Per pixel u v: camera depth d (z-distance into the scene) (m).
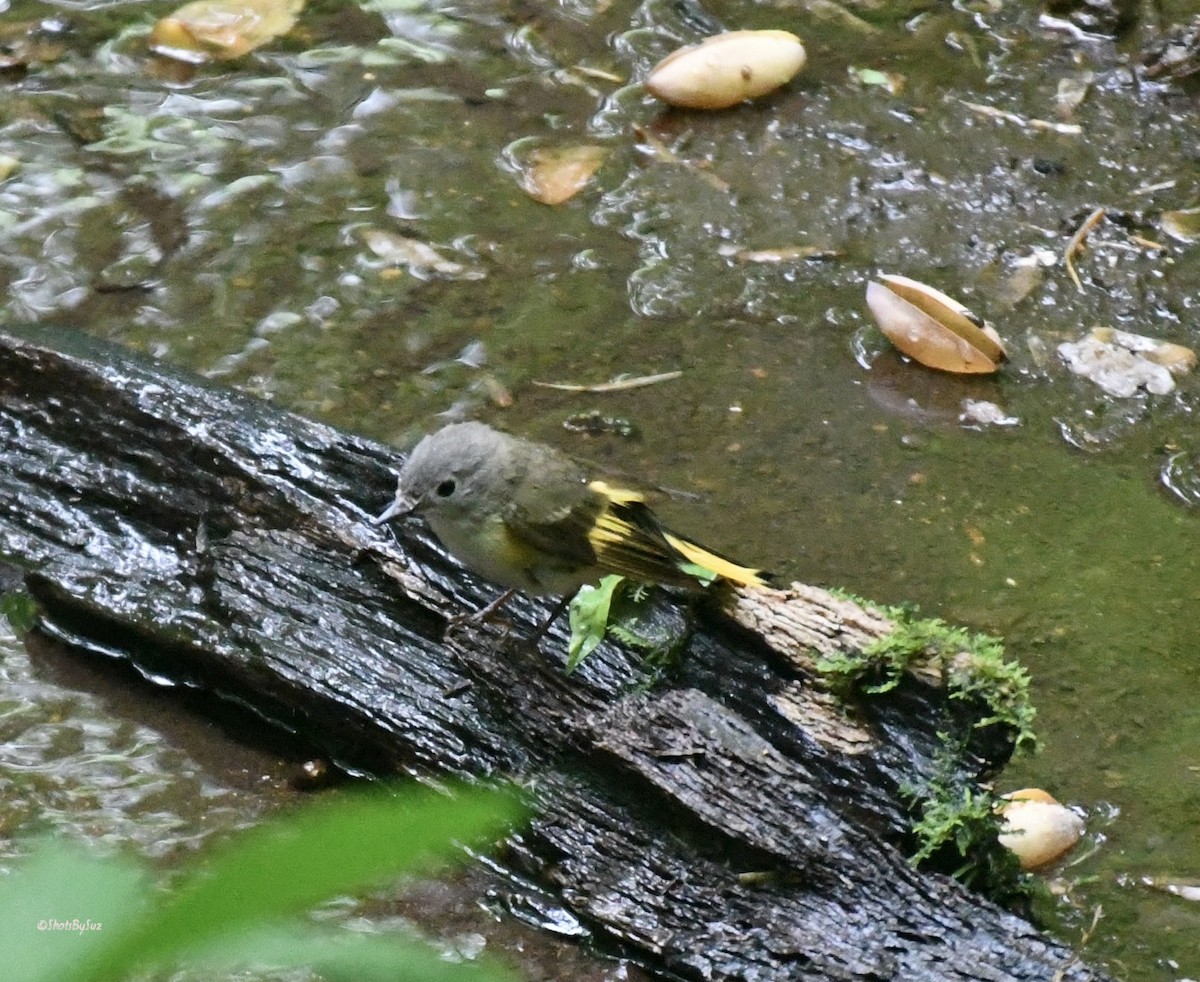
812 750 5.83
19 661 6.82
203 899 1.34
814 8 11.88
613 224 9.88
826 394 8.68
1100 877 6.00
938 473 8.20
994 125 10.74
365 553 6.59
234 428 7.03
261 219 9.80
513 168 10.32
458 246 9.65
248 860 1.35
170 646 6.54
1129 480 8.23
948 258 9.68
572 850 5.74
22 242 9.51
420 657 6.31
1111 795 6.37
